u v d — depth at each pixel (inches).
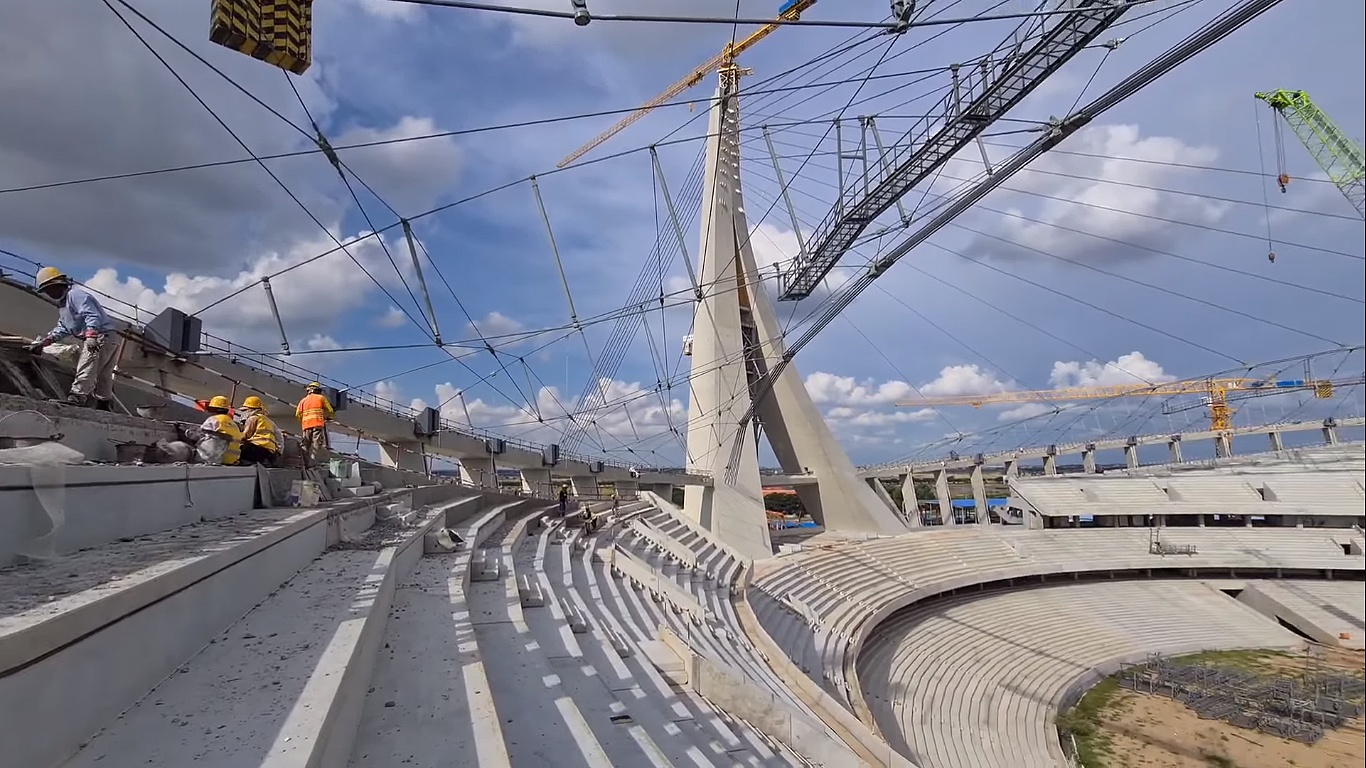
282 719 155.4
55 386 406.0
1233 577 1979.6
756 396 2020.2
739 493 2065.7
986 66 813.9
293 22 295.0
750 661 721.6
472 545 584.4
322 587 291.9
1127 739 1067.3
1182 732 1095.0
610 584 756.0
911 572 1672.0
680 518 1598.2
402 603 361.4
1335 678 1322.6
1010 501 2596.0
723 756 389.1
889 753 599.5
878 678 1122.7
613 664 434.0
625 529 1277.1
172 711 159.0
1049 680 1302.9
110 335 379.2
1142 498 2274.9
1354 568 1893.5
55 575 176.6
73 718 137.3
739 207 2322.8
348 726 191.5
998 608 1670.8
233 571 236.4
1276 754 1023.6
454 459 1439.5
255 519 329.7
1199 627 1679.4
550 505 1338.6
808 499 2410.2
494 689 297.7
